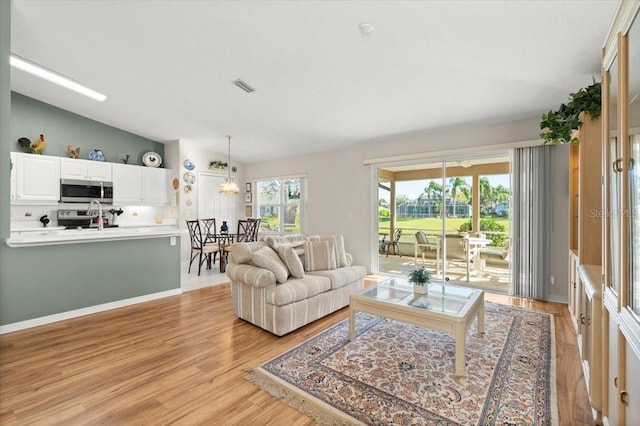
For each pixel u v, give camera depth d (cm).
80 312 337
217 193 700
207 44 300
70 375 215
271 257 320
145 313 348
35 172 468
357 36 266
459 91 347
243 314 320
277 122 490
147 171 599
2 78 208
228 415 174
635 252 119
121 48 316
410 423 167
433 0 217
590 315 189
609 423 149
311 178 637
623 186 126
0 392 195
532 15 222
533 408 178
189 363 233
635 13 115
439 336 281
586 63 274
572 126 257
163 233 407
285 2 235
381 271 552
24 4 260
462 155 454
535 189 391
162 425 166
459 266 470
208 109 458
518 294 406
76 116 527
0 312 287
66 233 368
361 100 390
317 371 220
